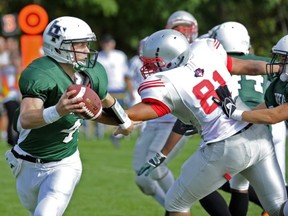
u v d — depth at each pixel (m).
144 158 25.91
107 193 30.61
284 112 17.92
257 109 18.92
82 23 18.23
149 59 18.70
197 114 18.27
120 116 18.16
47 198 17.91
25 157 18.56
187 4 66.50
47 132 18.05
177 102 18.16
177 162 38.56
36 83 17.41
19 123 18.16
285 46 18.69
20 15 46.28
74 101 16.31
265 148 18.69
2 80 46.09
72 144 18.67
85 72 18.27
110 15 69.44
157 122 25.39
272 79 19.23
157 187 25.84
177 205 19.11
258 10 73.50
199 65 18.44
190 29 25.50
